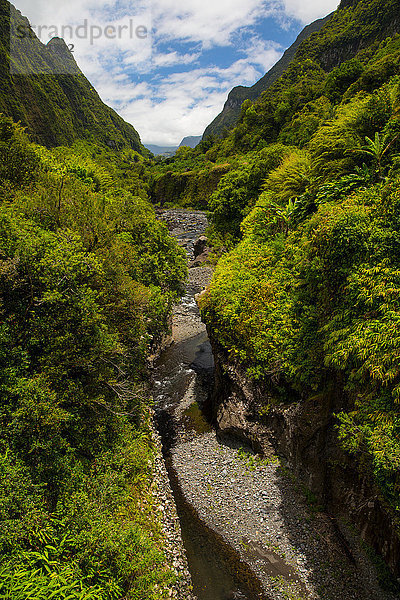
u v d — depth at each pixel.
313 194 18.05
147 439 15.28
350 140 16.72
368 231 10.55
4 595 5.42
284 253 17.92
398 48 54.62
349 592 9.57
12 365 9.35
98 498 9.23
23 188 15.65
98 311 11.60
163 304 19.81
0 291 9.91
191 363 23.98
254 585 10.20
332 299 12.16
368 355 9.25
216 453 15.50
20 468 7.68
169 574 9.12
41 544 7.22
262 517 12.21
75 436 10.55
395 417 8.42
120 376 13.80
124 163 158.25
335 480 11.52
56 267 10.30
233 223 36.47
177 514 12.53
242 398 15.53
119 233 19.52
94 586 6.90
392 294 9.39
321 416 12.18
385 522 9.45
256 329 15.44
